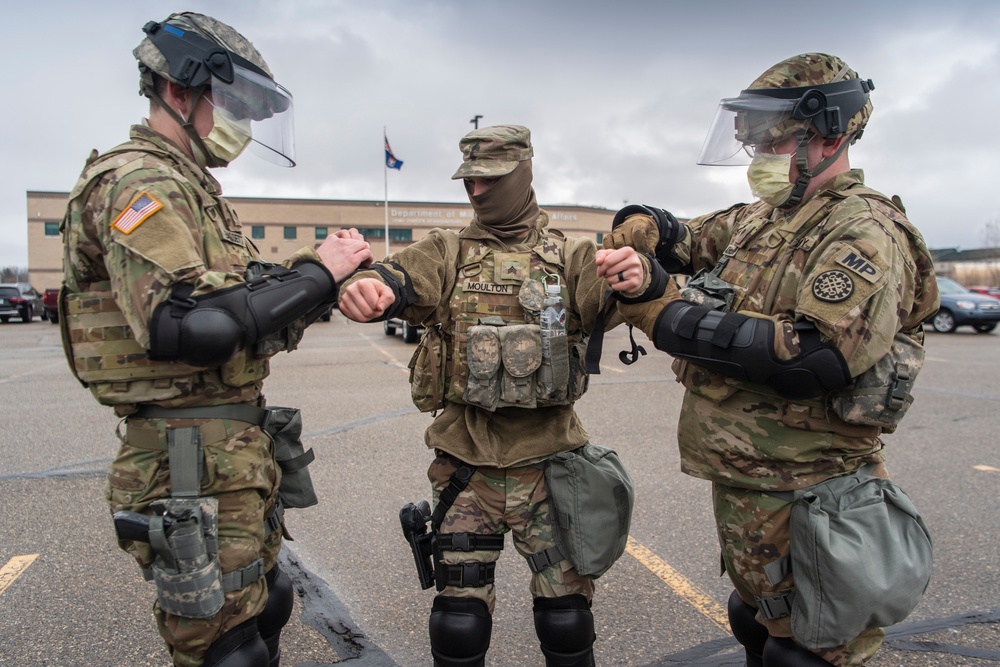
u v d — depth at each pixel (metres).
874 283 1.50
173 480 1.59
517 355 1.90
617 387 7.96
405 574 3.13
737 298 1.78
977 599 2.86
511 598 2.93
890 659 2.45
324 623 2.72
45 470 4.61
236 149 1.75
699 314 1.66
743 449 1.71
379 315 1.75
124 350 1.58
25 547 3.38
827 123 1.68
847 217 1.63
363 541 3.48
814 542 1.55
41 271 46.00
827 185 1.77
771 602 1.71
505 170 1.95
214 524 1.58
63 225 1.60
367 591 2.97
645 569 3.18
